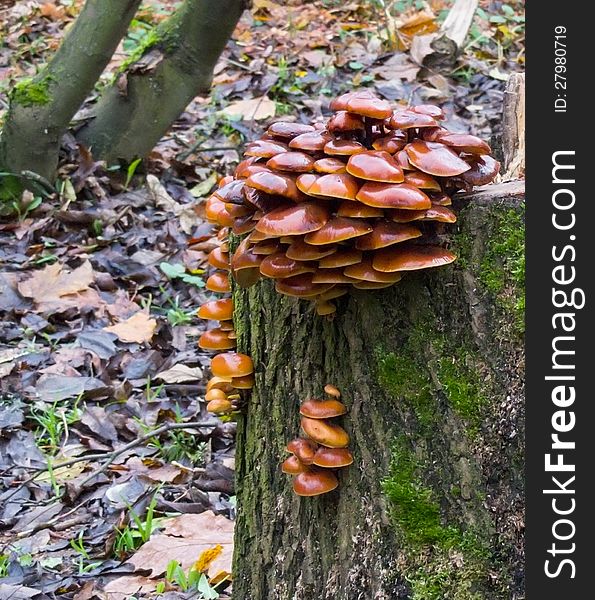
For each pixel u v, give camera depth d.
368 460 1.75
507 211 1.68
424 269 1.70
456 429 1.70
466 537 1.71
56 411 2.47
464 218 1.69
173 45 3.52
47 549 2.14
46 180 3.46
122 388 2.53
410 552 1.72
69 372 2.57
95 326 2.85
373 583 1.76
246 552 1.94
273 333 1.85
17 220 3.37
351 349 1.76
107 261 3.15
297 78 4.61
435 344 1.71
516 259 1.68
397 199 1.60
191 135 4.10
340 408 1.76
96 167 3.55
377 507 1.75
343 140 1.67
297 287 1.70
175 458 2.40
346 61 4.84
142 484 2.29
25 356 2.62
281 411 1.86
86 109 4.10
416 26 5.14
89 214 3.32
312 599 1.84
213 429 2.45
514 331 1.68
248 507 1.93
